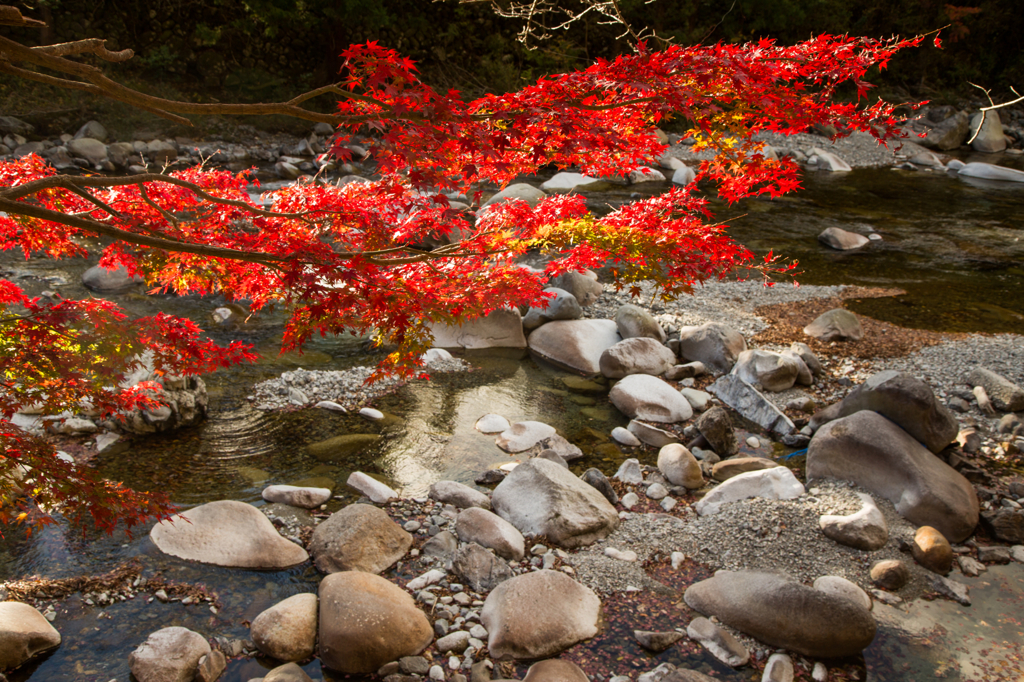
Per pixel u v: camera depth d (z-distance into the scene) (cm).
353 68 259
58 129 1490
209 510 446
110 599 388
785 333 813
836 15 2302
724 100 282
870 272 1057
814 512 479
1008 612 408
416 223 341
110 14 1644
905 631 390
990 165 1822
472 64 2050
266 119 1730
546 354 765
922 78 2502
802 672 359
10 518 432
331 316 294
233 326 771
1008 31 2592
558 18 2103
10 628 342
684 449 543
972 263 1110
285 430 583
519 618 371
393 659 355
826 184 1658
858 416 520
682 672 338
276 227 303
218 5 1752
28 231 345
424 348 335
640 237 314
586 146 258
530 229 329
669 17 2152
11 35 1539
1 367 295
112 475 501
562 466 514
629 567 432
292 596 387
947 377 690
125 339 311
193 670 343
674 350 770
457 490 499
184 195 354
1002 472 544
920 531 453
